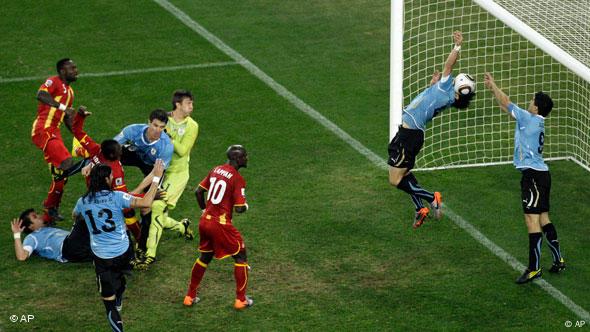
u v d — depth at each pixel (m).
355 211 29.81
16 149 33.56
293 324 24.23
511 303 25.17
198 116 36.16
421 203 27.88
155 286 25.98
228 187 24.23
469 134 35.38
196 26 44.81
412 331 23.95
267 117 36.22
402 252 27.56
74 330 24.03
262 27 45.00
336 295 25.48
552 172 33.00
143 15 45.81
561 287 25.97
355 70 40.72
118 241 23.67
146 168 27.72
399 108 31.75
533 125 26.31
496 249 27.78
